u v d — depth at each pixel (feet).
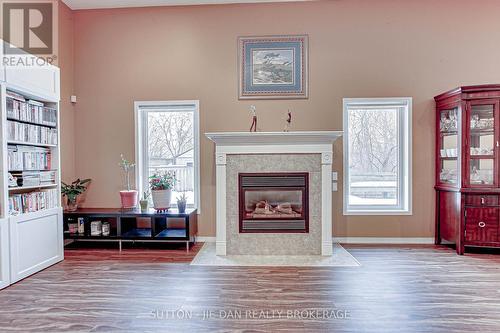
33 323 7.23
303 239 12.30
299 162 12.24
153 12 14.17
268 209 12.54
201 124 14.12
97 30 14.29
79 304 8.14
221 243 12.34
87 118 14.40
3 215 9.34
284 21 13.91
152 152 14.79
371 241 13.87
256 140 12.13
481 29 13.46
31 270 10.22
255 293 8.73
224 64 14.06
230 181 12.37
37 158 11.03
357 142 14.30
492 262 11.19
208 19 14.06
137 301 8.28
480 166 11.99
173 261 11.51
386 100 13.73
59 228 11.60
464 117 11.93
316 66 13.87
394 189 14.26
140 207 13.69
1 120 9.28
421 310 7.73
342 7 13.76
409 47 13.66
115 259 11.77
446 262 11.21
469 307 7.87
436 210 13.65
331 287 9.11
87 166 14.46
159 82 14.21
